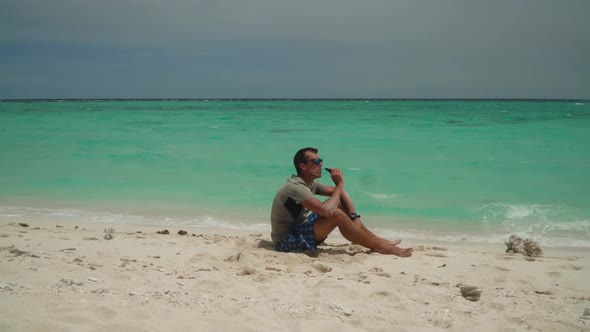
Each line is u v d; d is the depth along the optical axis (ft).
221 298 13.05
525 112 138.82
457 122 90.53
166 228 26.58
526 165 44.70
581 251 22.81
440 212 30.63
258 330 10.69
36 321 10.31
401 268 17.33
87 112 136.77
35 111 143.43
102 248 19.26
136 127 82.17
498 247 23.22
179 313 11.55
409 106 220.43
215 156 50.26
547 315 12.36
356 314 12.19
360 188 36.91
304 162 18.99
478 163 45.73
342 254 18.93
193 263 17.13
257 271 16.06
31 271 14.69
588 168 42.96
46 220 28.22
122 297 12.56
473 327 11.23
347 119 103.24
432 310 12.67
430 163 45.98
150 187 37.60
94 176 41.34
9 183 38.60
